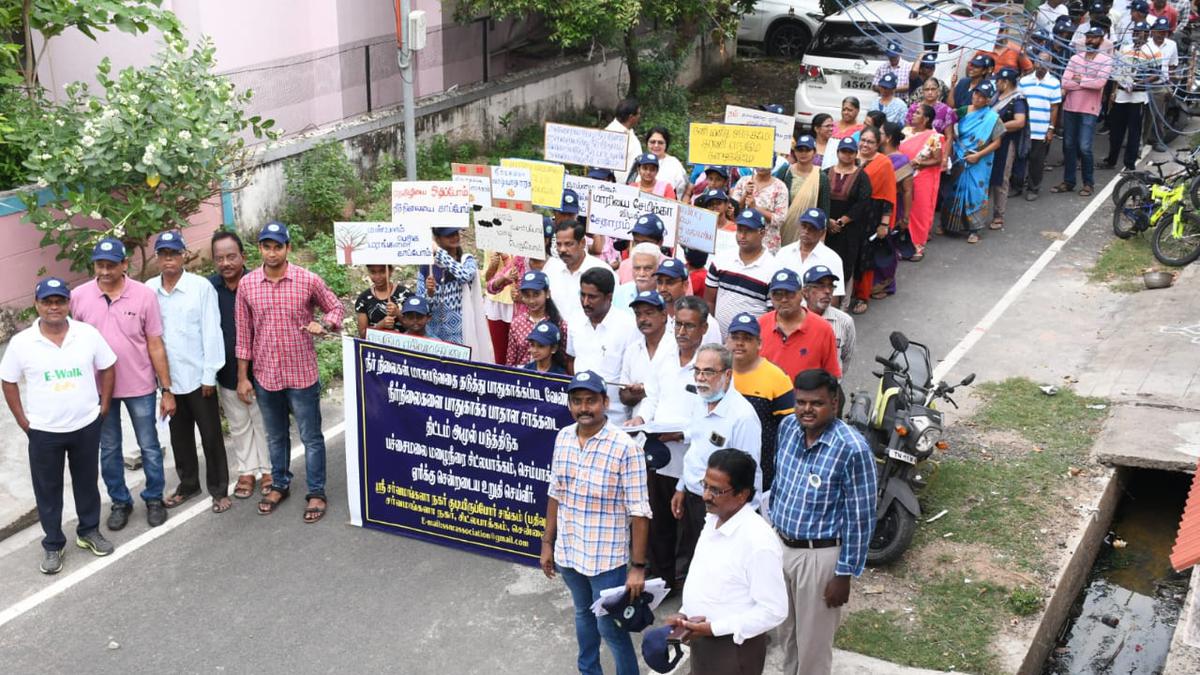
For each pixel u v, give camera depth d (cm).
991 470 864
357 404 796
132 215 1023
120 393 791
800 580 587
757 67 2248
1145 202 1329
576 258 841
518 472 763
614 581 604
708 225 862
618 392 727
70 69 1286
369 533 816
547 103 1797
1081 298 1201
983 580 735
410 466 795
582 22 1558
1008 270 1291
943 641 679
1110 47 1510
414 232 830
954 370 1045
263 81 1323
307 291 796
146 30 1121
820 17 2031
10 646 688
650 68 1861
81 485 767
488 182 934
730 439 636
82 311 778
